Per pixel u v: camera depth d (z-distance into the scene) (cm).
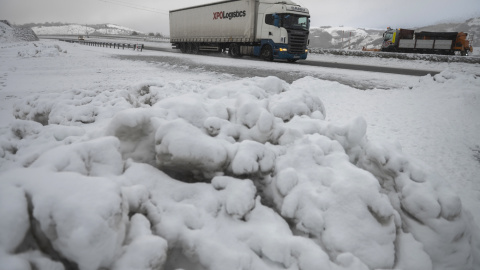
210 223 245
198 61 2403
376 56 3050
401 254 252
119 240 188
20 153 335
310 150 318
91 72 1728
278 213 282
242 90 462
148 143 303
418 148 597
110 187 196
